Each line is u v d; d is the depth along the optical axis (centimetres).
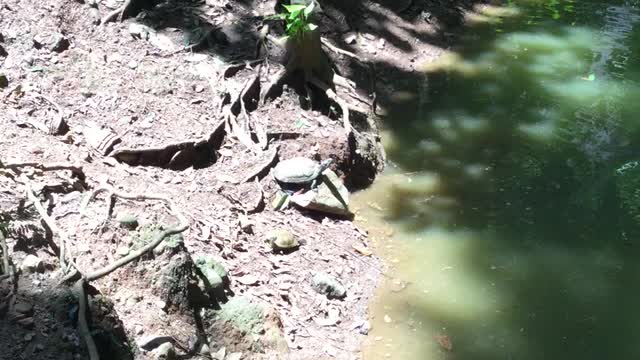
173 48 650
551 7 994
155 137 545
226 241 489
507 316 493
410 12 880
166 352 369
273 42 680
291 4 735
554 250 558
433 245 556
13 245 373
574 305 507
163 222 439
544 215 594
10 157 452
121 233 414
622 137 703
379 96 747
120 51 623
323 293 484
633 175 645
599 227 583
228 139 579
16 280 355
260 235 512
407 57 817
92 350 324
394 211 593
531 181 636
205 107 595
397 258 540
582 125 720
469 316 491
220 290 434
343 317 474
